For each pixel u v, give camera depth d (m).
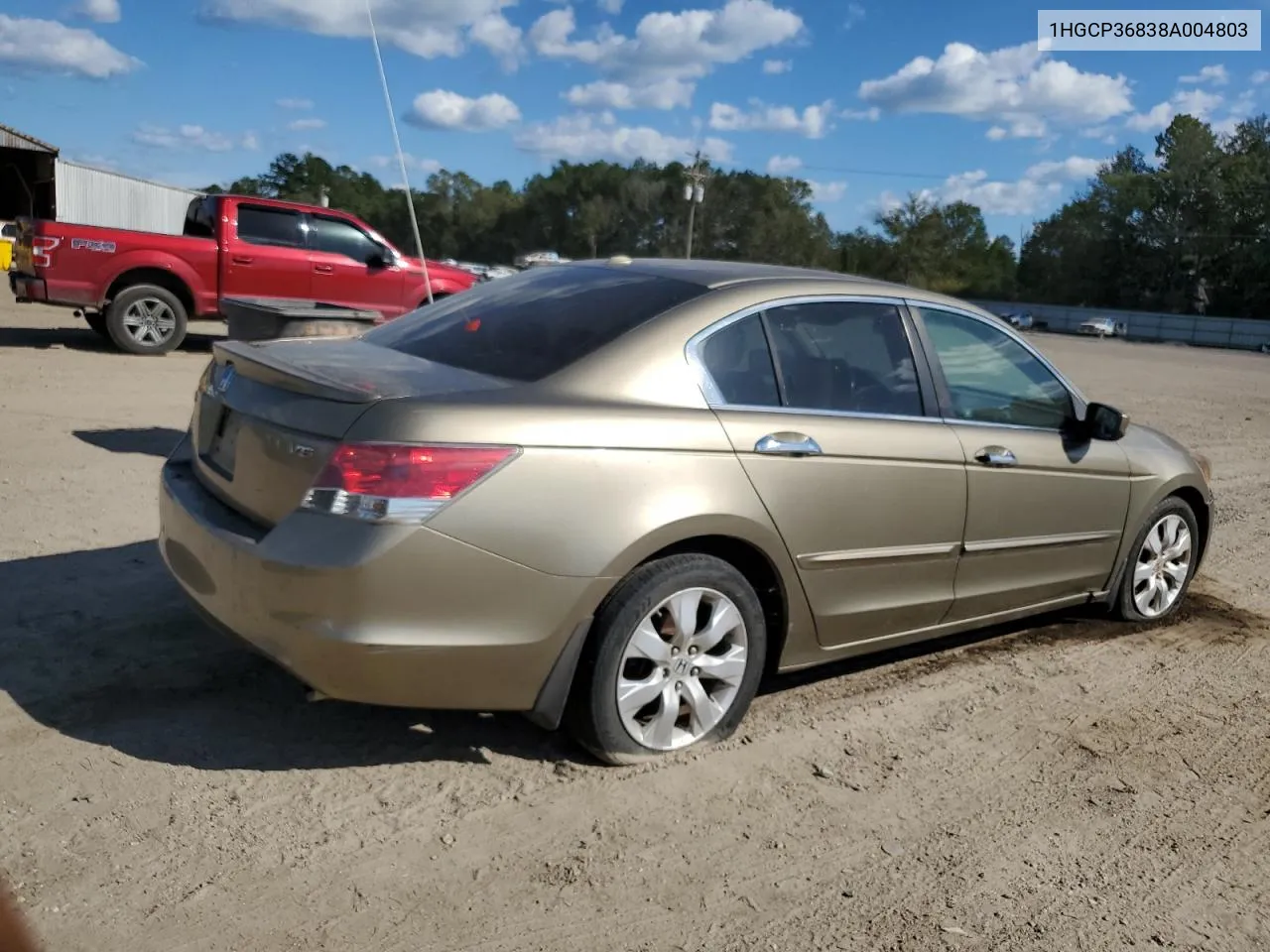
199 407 3.94
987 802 3.72
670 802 3.52
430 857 3.13
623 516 3.41
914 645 5.23
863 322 4.30
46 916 2.73
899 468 4.16
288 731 3.78
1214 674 5.09
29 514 5.98
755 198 97.69
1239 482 10.23
